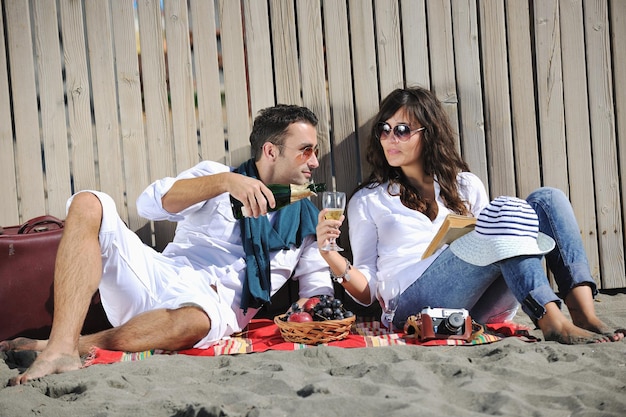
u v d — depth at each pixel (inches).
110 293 143.3
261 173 165.6
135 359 132.0
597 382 108.7
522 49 190.1
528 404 99.2
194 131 183.9
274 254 161.8
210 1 183.0
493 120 189.9
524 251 133.6
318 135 186.9
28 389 112.8
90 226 132.4
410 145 163.3
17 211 180.4
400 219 160.7
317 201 185.8
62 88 181.2
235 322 149.6
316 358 127.7
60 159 181.2
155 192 152.8
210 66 183.6
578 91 190.9
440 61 189.0
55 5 179.8
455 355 127.1
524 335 144.2
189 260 157.9
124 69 181.0
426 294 149.2
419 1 187.8
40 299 157.1
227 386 113.1
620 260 192.2
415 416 93.2
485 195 169.0
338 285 187.5
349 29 187.5
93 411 102.0
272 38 185.6
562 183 191.3
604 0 190.7
